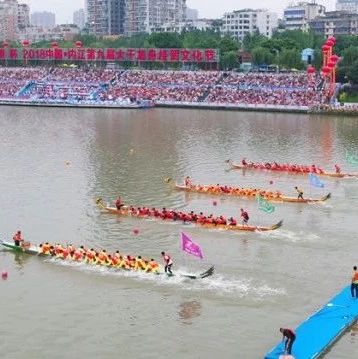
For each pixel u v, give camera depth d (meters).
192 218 79.00
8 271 63.09
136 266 62.34
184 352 47.28
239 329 50.69
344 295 55.94
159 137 153.38
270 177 108.62
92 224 79.44
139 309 54.38
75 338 49.47
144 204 89.50
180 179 105.62
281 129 169.62
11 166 115.56
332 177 108.88
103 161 121.19
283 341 47.09
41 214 84.06
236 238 73.50
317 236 74.56
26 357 46.59
